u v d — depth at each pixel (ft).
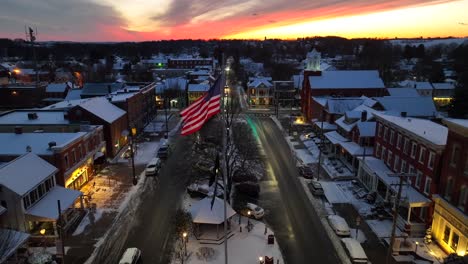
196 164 158.20
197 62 600.39
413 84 342.64
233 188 140.56
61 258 92.32
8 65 558.15
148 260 94.79
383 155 145.07
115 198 132.57
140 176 154.61
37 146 130.21
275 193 137.28
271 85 330.75
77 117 171.83
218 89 70.08
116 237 105.81
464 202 92.48
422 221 110.83
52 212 103.40
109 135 173.47
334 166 167.32
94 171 155.84
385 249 99.76
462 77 373.40
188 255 96.68
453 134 96.68
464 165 92.48
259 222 114.93
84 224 112.98
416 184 118.01
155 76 471.62
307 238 105.70
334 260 94.84
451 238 96.27
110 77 472.03
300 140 213.46
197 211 107.45
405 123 132.98
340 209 124.47
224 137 73.67
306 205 127.34
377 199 129.70
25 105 305.53
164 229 110.83
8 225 101.30
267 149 194.90
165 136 218.38
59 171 124.36
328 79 267.39
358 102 220.64
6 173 101.65
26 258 93.86
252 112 302.45
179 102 321.52
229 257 95.45
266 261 90.94
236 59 652.07
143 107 246.27
